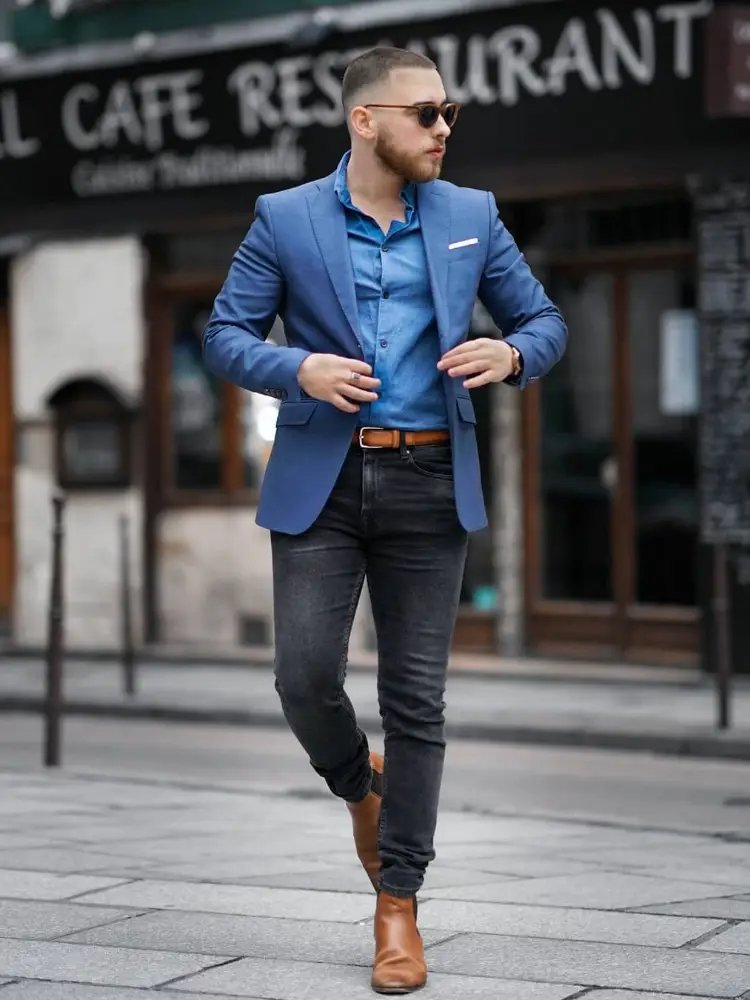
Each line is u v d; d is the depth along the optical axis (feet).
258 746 47.57
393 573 18.74
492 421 63.36
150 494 69.77
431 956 19.57
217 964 19.17
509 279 19.27
